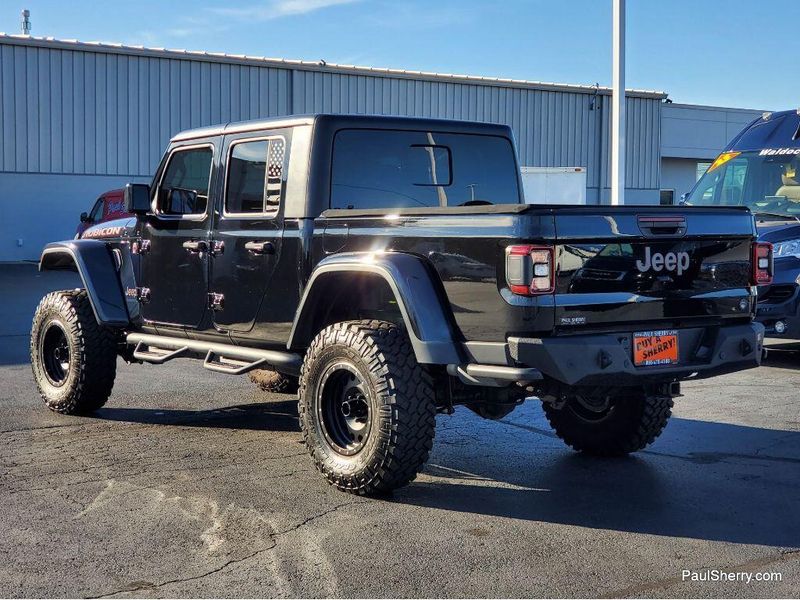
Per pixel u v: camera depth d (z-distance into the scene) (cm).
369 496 522
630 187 3766
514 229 466
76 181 2991
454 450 644
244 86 3127
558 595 389
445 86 3369
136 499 515
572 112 3591
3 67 2878
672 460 615
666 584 402
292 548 441
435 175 640
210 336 653
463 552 438
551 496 532
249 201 618
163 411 763
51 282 2281
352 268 517
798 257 941
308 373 538
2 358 1053
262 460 603
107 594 386
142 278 705
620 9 1562
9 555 429
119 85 3006
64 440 657
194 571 411
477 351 485
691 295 521
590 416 624
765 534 468
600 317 487
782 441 666
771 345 1152
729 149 1120
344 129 595
